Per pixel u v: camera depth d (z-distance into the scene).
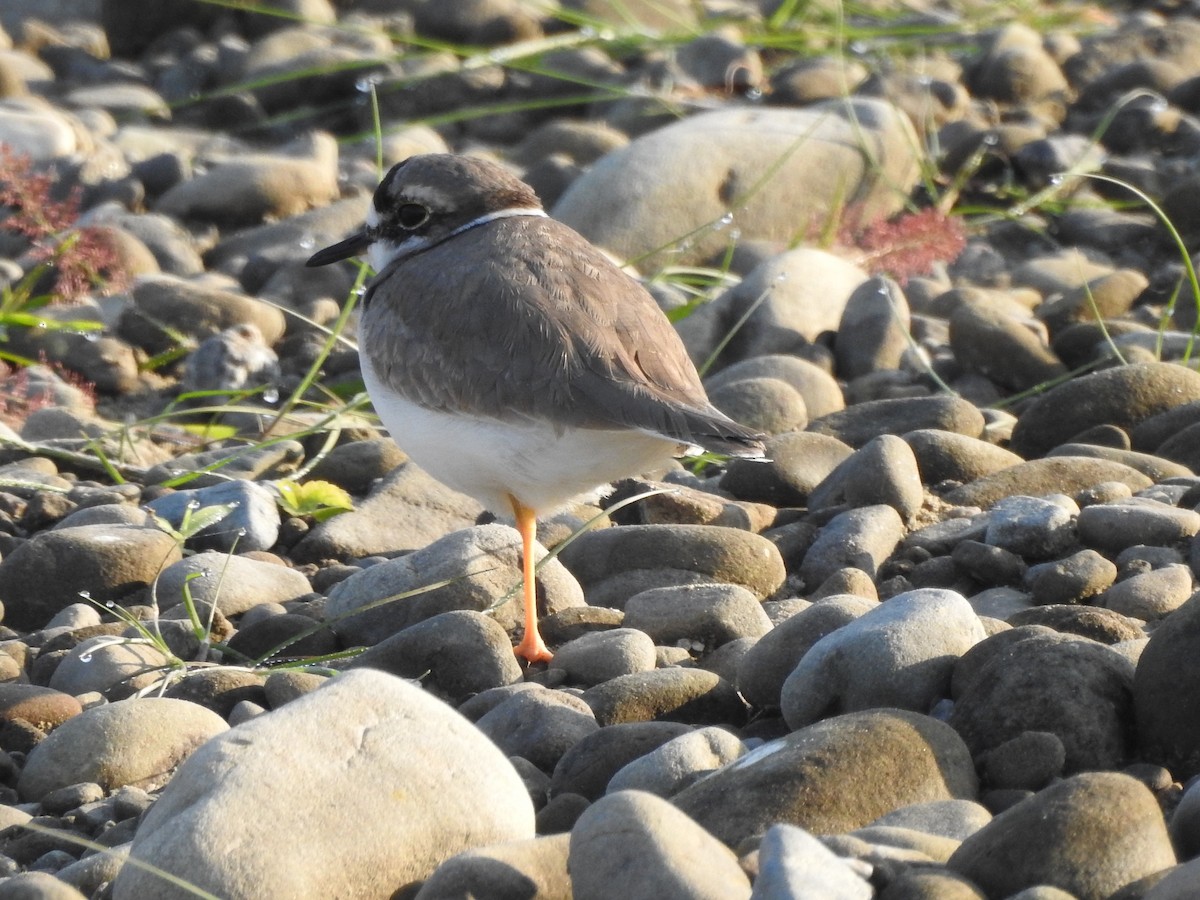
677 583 9.81
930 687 7.57
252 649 9.56
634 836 5.76
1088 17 24.48
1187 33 22.59
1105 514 9.75
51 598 10.23
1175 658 7.05
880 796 6.59
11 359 14.30
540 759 7.71
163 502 11.41
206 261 17.22
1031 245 17.75
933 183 18.94
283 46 22.27
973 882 5.89
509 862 6.00
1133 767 6.99
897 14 24.78
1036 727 7.07
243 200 17.66
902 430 12.20
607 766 7.41
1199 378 12.08
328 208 17.73
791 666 8.11
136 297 15.28
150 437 13.53
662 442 8.99
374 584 9.73
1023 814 6.01
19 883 6.19
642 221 16.70
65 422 13.41
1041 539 9.75
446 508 11.64
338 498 11.49
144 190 18.38
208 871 6.06
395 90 21.56
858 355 14.23
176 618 9.92
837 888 5.51
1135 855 5.90
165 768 7.93
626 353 8.99
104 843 7.23
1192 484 10.55
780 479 11.33
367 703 6.70
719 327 14.70
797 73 21.23
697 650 9.05
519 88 22.00
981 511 10.61
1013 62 21.44
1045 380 13.71
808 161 17.39
